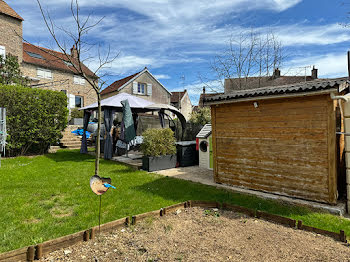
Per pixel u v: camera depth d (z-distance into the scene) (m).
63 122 10.73
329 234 2.91
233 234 2.99
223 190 5.08
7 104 8.95
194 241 2.81
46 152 11.02
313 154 4.08
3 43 16.98
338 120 4.38
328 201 3.92
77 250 2.59
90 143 14.93
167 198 4.53
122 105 8.88
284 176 4.45
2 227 3.17
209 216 3.62
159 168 7.45
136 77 25.42
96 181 3.12
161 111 11.20
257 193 4.68
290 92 4.04
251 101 4.91
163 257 2.46
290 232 3.04
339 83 3.51
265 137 4.72
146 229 3.14
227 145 5.43
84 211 3.80
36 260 2.38
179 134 11.90
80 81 22.66
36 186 5.25
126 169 7.50
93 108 10.12
